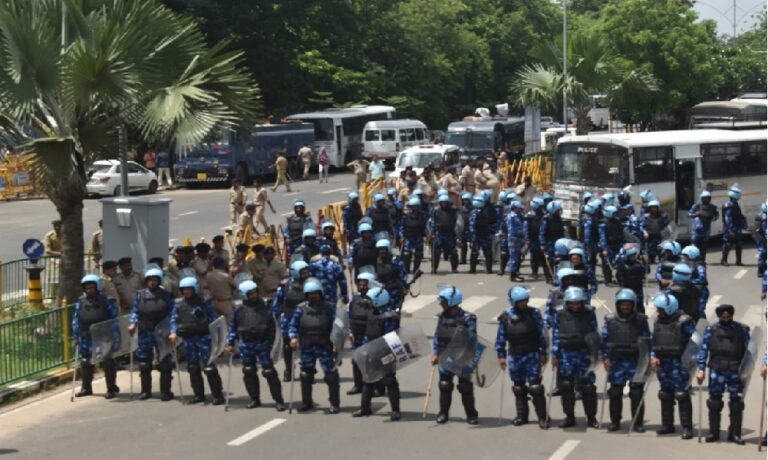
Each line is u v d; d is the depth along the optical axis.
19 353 16.44
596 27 55.78
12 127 19.05
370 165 44.53
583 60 47.16
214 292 18.34
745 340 13.09
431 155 41.72
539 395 13.89
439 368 14.23
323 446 13.22
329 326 14.74
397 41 70.69
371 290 14.55
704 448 12.98
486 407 15.16
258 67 60.66
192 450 13.18
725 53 64.81
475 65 79.00
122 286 17.56
